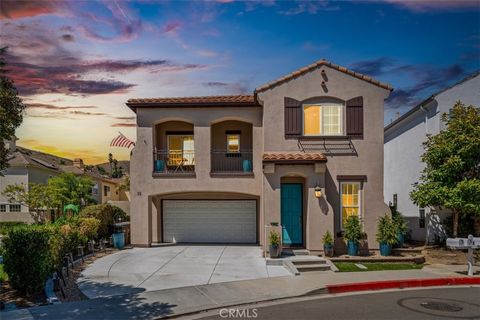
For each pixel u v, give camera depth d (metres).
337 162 15.44
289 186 15.93
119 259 14.08
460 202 13.55
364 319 7.87
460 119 14.51
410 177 19.09
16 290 9.73
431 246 15.66
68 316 7.75
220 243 18.09
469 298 9.52
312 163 14.59
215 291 9.75
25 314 7.85
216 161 18.06
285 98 15.73
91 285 10.34
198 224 18.30
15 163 30.38
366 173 15.38
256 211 18.12
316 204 14.50
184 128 18.23
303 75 15.77
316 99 15.73
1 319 7.53
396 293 10.09
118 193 45.34
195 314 8.21
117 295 9.33
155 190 17.06
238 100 16.75
